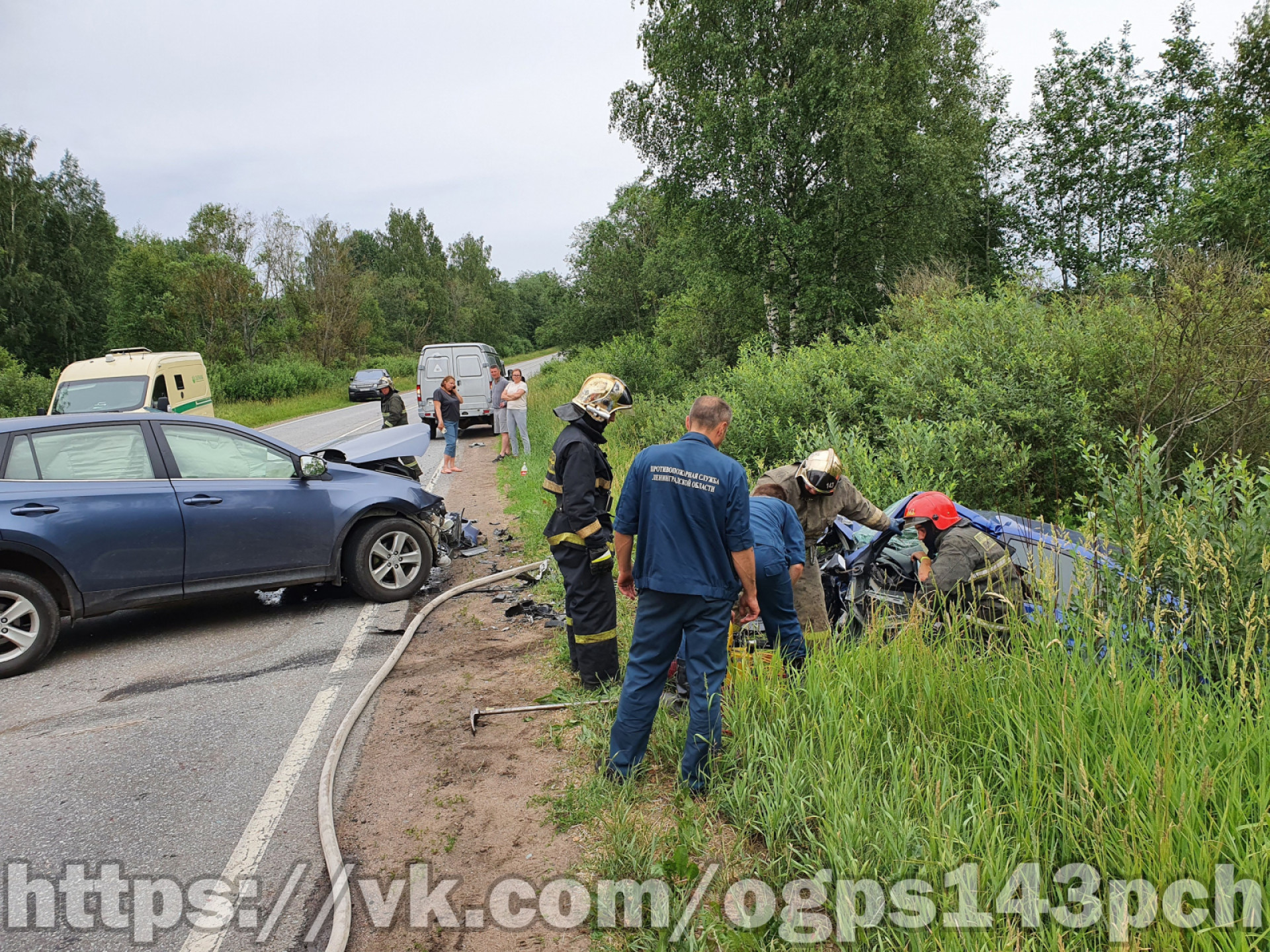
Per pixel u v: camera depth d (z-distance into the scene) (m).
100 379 13.53
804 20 17.73
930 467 6.37
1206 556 3.29
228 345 43.91
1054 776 2.67
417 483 6.84
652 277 38.59
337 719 4.16
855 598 4.51
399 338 85.06
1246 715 2.65
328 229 56.12
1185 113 23.81
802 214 18.62
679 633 3.20
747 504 3.12
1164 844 2.10
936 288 14.16
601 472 4.22
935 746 2.99
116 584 5.24
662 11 19.58
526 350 108.88
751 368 10.65
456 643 5.27
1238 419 6.88
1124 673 2.94
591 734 3.70
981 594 3.95
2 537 4.85
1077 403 7.30
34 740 4.00
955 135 21.67
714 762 3.10
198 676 4.84
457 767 3.59
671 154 19.48
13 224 45.25
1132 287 10.46
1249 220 12.65
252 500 5.71
